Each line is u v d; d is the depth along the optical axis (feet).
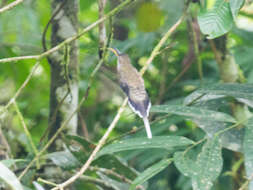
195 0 26.02
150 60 26.12
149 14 32.37
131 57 40.16
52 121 29.17
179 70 47.01
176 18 35.37
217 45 33.27
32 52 39.96
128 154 37.37
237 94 25.35
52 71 31.89
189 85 44.21
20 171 28.91
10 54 41.45
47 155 26.32
